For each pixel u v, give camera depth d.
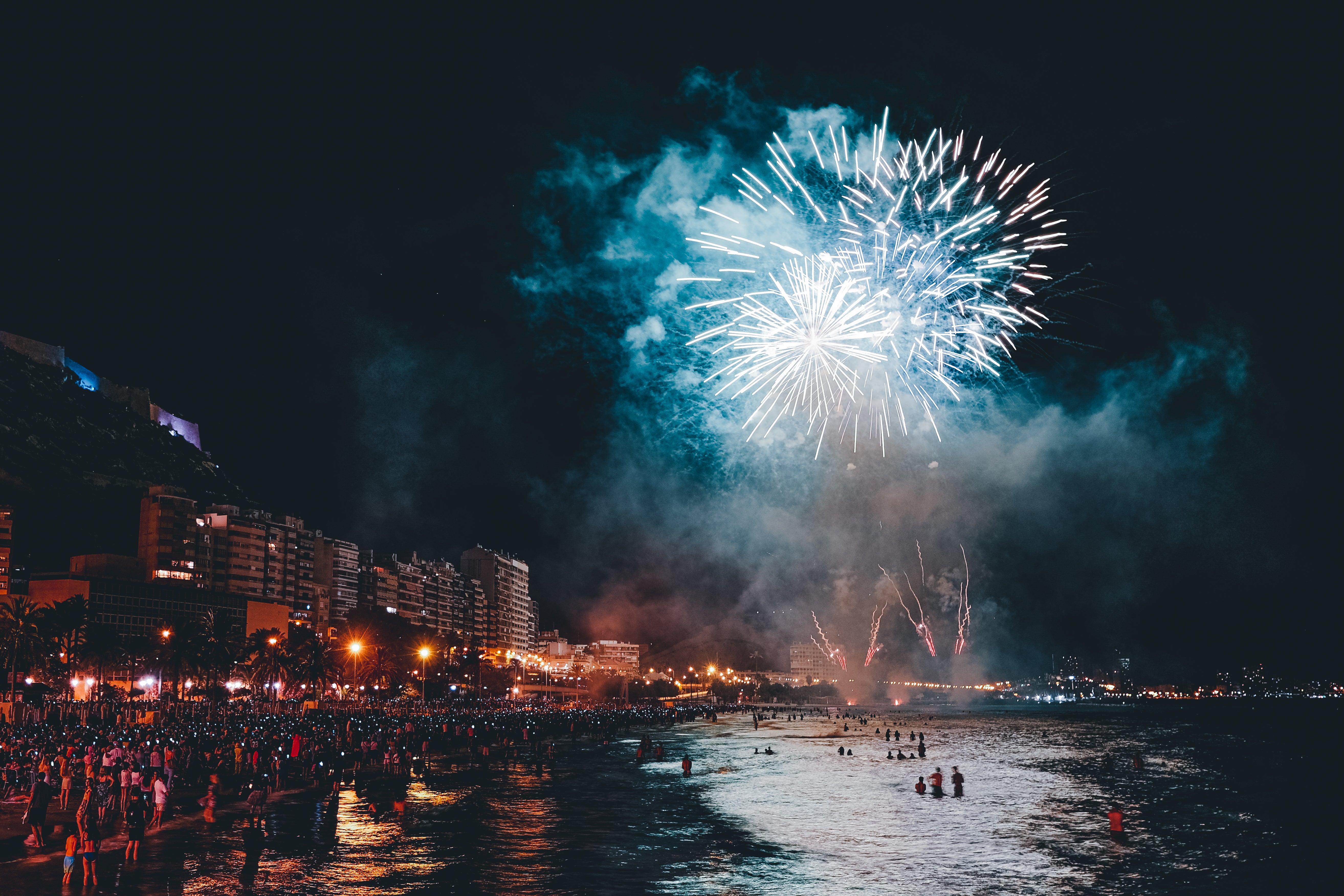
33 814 38.44
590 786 72.06
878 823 55.91
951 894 39.06
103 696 130.62
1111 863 45.28
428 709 168.50
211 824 48.47
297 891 35.84
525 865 42.44
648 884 39.72
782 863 44.34
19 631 121.88
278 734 85.88
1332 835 53.16
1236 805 65.56
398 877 39.16
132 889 33.97
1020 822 56.84
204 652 142.12
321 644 163.62
